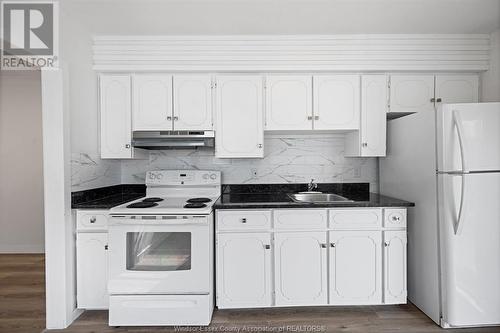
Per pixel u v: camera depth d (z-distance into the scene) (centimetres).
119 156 246
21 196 370
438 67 244
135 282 201
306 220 217
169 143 241
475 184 187
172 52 243
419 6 200
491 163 187
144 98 246
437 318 200
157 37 243
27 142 368
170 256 203
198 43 243
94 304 214
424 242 212
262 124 248
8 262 336
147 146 253
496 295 191
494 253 189
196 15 211
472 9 204
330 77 248
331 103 248
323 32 239
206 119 248
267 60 243
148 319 200
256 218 216
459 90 249
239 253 215
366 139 248
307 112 248
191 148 275
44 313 224
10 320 215
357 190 290
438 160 195
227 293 215
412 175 224
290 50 244
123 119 246
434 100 248
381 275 217
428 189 205
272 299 217
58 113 200
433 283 204
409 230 231
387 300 217
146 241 203
